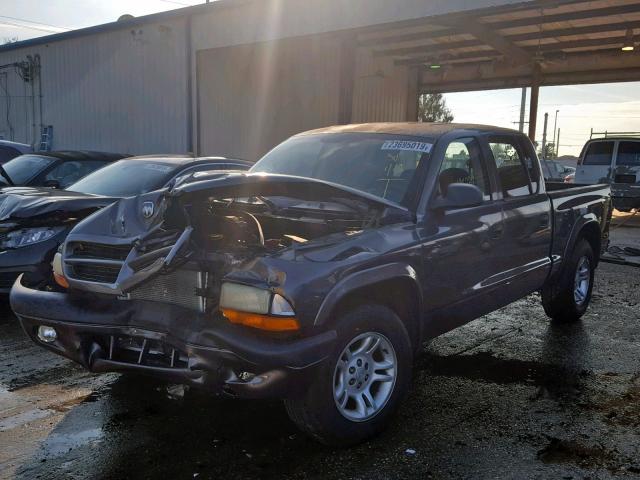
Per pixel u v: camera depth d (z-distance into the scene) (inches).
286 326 119.2
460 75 783.7
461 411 160.1
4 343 208.2
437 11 439.2
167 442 139.9
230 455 134.3
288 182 133.8
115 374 181.3
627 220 681.0
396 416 155.9
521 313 262.2
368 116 743.7
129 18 706.2
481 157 186.5
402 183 165.6
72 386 172.1
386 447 139.1
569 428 150.8
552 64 705.6
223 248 134.4
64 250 146.3
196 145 630.5
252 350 117.0
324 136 201.3
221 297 122.9
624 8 490.3
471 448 139.5
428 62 744.3
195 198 133.5
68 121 776.9
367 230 143.9
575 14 513.3
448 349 212.1
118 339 134.0
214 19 591.2
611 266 377.1
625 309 270.5
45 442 138.9
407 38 620.4
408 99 812.0
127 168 286.2
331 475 126.6
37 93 812.0
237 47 589.0
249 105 677.3
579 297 245.9
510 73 746.8
